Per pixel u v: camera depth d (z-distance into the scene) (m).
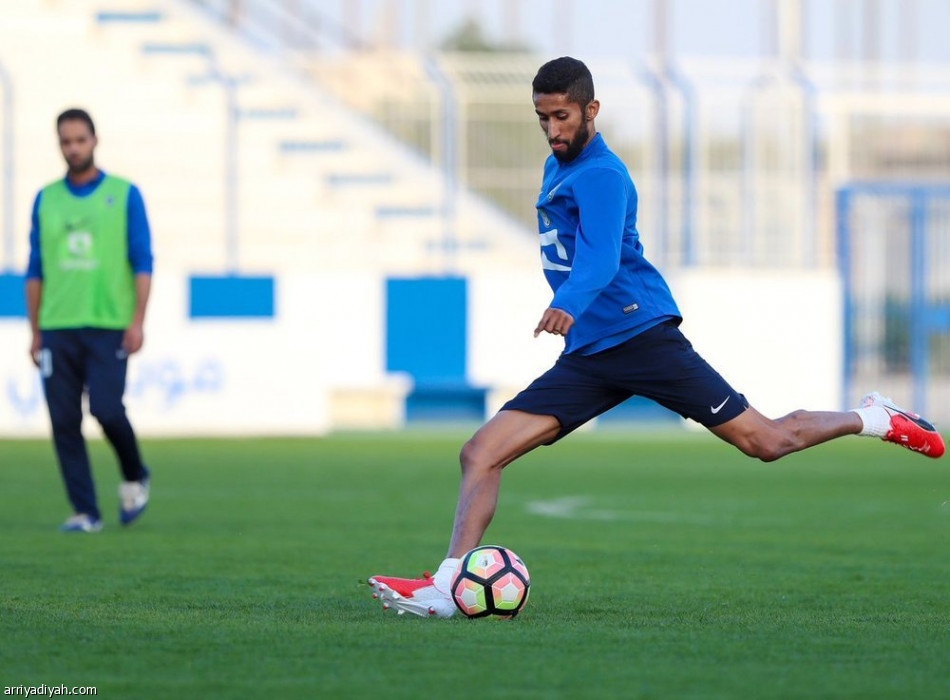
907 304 81.31
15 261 80.94
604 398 19.11
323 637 16.53
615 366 18.84
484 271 80.56
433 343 73.50
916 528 31.94
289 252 84.88
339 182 87.88
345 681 13.93
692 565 24.86
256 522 32.03
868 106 82.31
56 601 19.70
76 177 29.05
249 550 26.59
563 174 18.64
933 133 83.69
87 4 90.25
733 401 19.00
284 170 87.62
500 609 18.05
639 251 19.05
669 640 16.53
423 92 82.06
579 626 17.58
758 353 75.62
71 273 28.66
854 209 80.88
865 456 59.03
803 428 19.41
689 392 18.86
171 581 22.06
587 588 21.73
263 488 40.97
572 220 18.59
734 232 78.75
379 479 44.22
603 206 18.02
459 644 16.08
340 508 35.47
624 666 14.80
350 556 25.75
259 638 16.45
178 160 85.94
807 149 78.75
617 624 17.83
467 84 81.12
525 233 83.31
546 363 74.25
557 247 18.83
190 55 90.75
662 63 77.94
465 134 82.06
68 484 29.67
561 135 18.33
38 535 28.84
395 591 18.02
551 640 16.42
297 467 48.53
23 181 83.38
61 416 29.28
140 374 62.53
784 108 78.56
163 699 13.15
